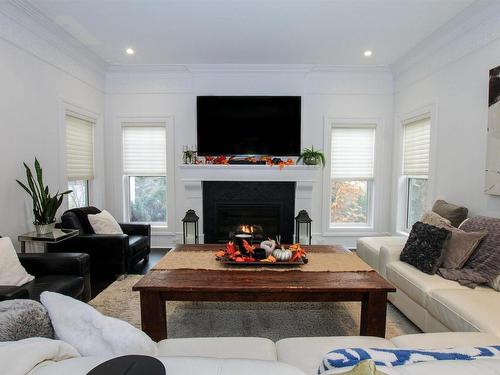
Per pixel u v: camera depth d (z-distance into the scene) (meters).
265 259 2.19
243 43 3.36
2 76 2.46
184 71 4.14
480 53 2.63
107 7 2.61
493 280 1.87
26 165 2.54
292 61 3.90
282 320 2.23
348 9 2.64
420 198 3.81
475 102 2.69
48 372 0.59
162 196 4.40
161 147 4.28
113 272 2.92
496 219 2.19
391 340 1.32
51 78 3.06
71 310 0.94
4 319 0.83
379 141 4.25
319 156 4.00
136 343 0.88
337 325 2.16
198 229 4.15
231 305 2.47
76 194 3.74
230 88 4.14
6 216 2.52
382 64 3.98
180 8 2.64
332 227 4.38
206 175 4.01
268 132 4.12
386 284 1.81
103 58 3.80
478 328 1.46
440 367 0.61
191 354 1.19
